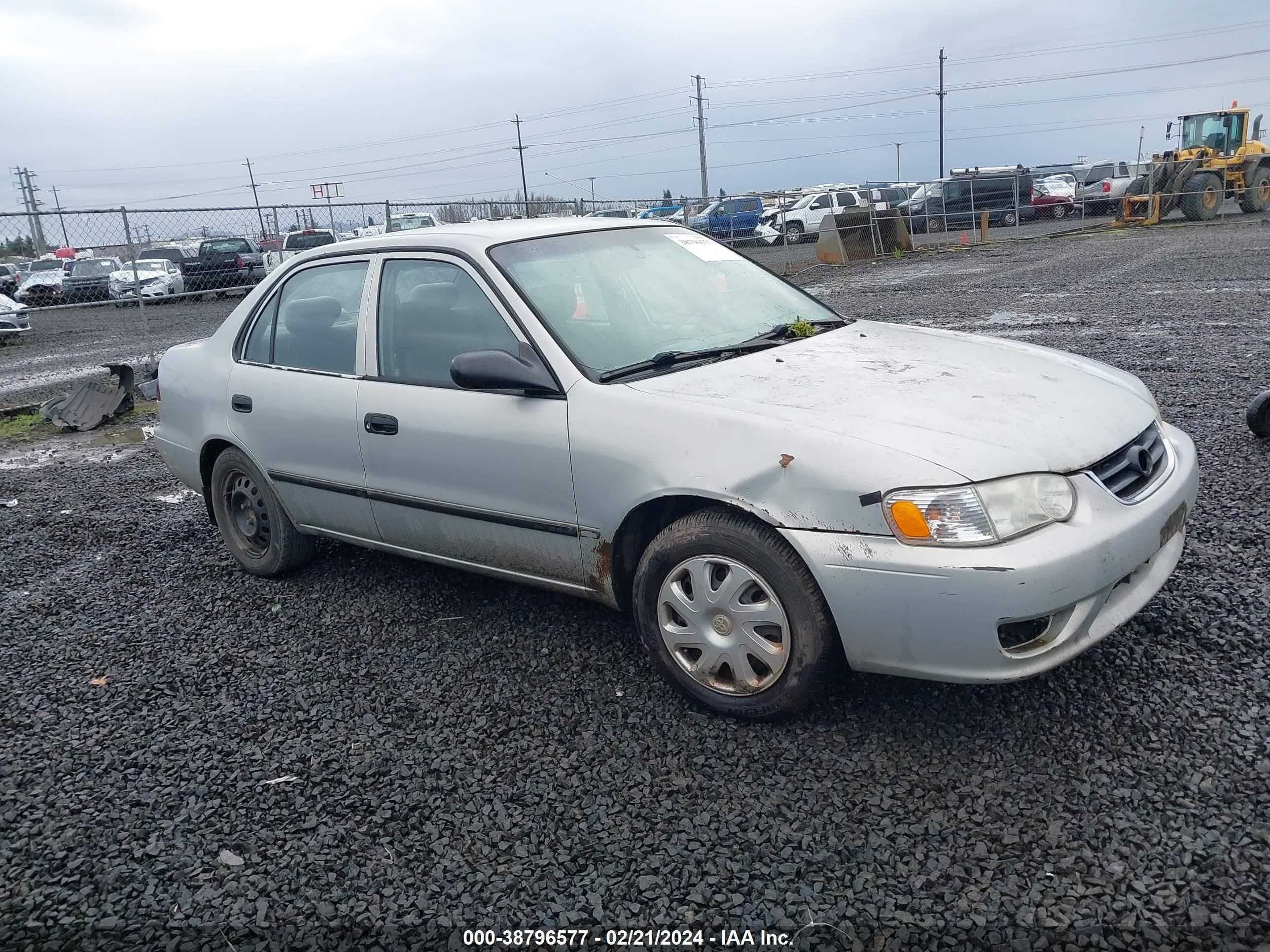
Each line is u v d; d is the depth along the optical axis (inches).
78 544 226.1
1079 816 103.5
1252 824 99.5
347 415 162.9
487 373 135.5
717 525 121.8
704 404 126.3
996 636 107.4
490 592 176.1
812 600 115.9
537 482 138.8
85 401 383.9
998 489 109.1
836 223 964.6
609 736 127.0
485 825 111.3
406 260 161.9
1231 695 121.9
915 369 135.8
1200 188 1040.8
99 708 145.3
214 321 724.7
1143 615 143.3
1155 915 90.1
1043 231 1169.4
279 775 124.3
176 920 100.3
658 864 102.7
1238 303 440.8
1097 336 383.2
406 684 145.3
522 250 155.6
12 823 118.3
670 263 167.3
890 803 108.4
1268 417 219.9
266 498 185.0
